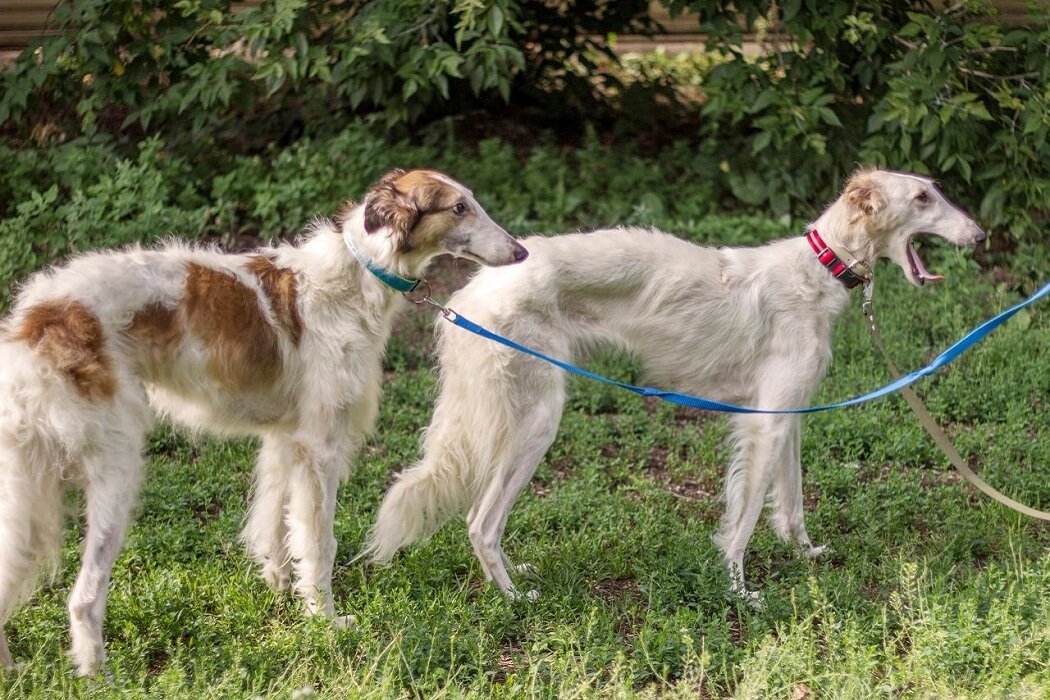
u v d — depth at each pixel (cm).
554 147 1041
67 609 495
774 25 1006
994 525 614
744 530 570
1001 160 970
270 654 469
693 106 1161
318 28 964
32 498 434
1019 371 803
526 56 1099
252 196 941
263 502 532
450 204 499
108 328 451
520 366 553
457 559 575
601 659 477
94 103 945
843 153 989
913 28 928
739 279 581
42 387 429
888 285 913
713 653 485
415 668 470
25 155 920
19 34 1049
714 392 595
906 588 507
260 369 492
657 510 635
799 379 576
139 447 457
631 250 574
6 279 789
